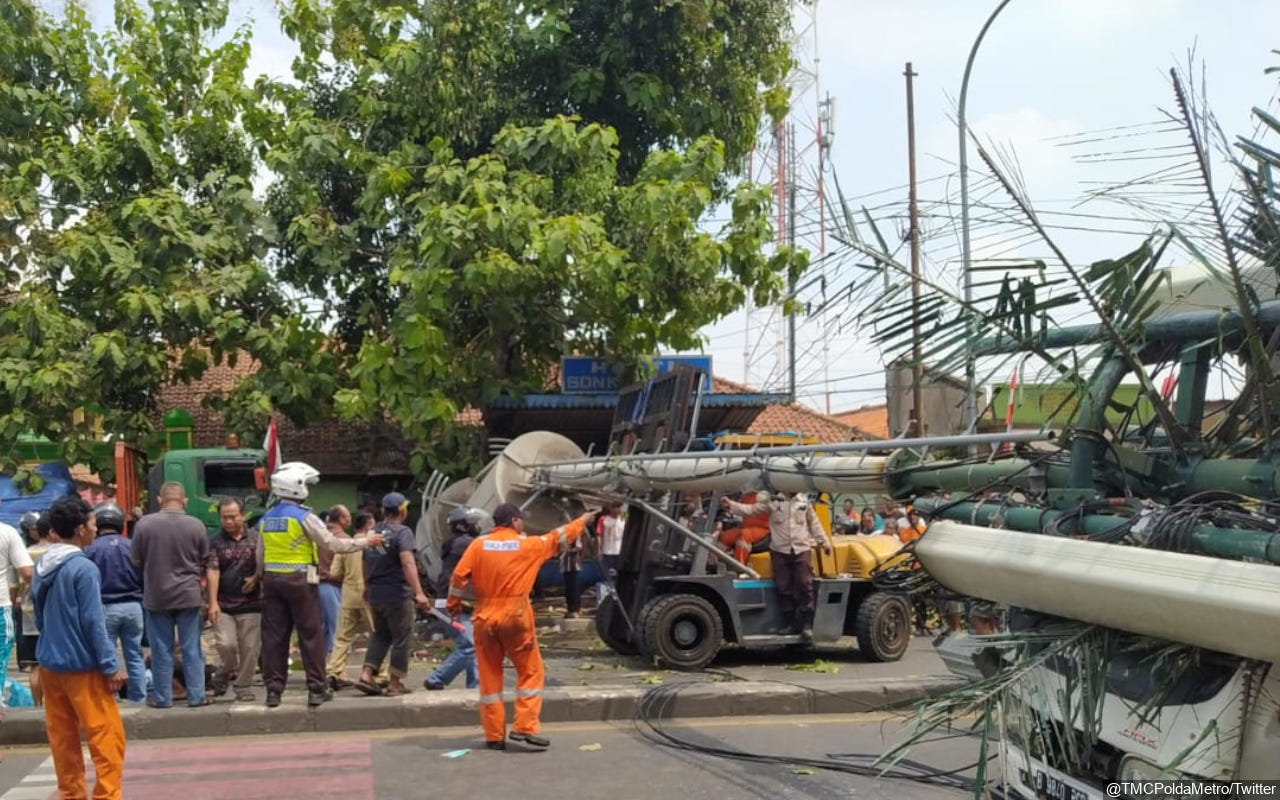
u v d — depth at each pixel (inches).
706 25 711.7
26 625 367.6
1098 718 182.7
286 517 361.1
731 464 348.8
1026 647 197.8
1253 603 147.9
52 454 694.5
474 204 620.1
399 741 343.6
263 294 688.4
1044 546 191.6
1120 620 174.2
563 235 597.0
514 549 329.4
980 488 239.0
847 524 643.5
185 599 359.9
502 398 692.1
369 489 845.8
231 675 385.4
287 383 659.4
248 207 673.6
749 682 412.5
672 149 711.7
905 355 220.7
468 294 643.5
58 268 653.9
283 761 319.0
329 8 713.0
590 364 693.9
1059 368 209.8
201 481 573.6
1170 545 175.3
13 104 695.7
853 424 1072.8
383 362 613.0
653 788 287.1
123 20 739.4
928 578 241.4
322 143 677.9
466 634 390.6
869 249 217.6
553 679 441.7
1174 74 178.4
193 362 673.6
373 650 386.9
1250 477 183.0
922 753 321.1
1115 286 191.0
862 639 488.7
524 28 722.8
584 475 455.8
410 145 683.4
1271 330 188.1
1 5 690.8
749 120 741.9
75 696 251.3
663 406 482.9
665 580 468.8
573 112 745.0
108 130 689.0
